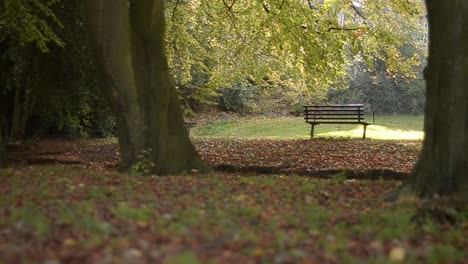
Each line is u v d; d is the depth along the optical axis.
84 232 5.12
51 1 15.17
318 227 5.88
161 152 11.51
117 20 11.09
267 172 13.34
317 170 12.99
